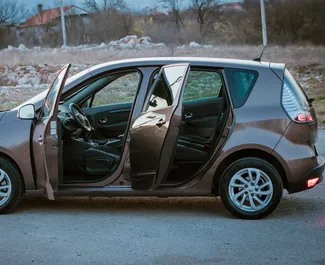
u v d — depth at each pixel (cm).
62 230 655
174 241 618
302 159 690
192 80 785
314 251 588
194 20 6475
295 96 705
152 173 670
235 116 692
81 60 3378
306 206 767
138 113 693
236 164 690
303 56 3525
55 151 675
